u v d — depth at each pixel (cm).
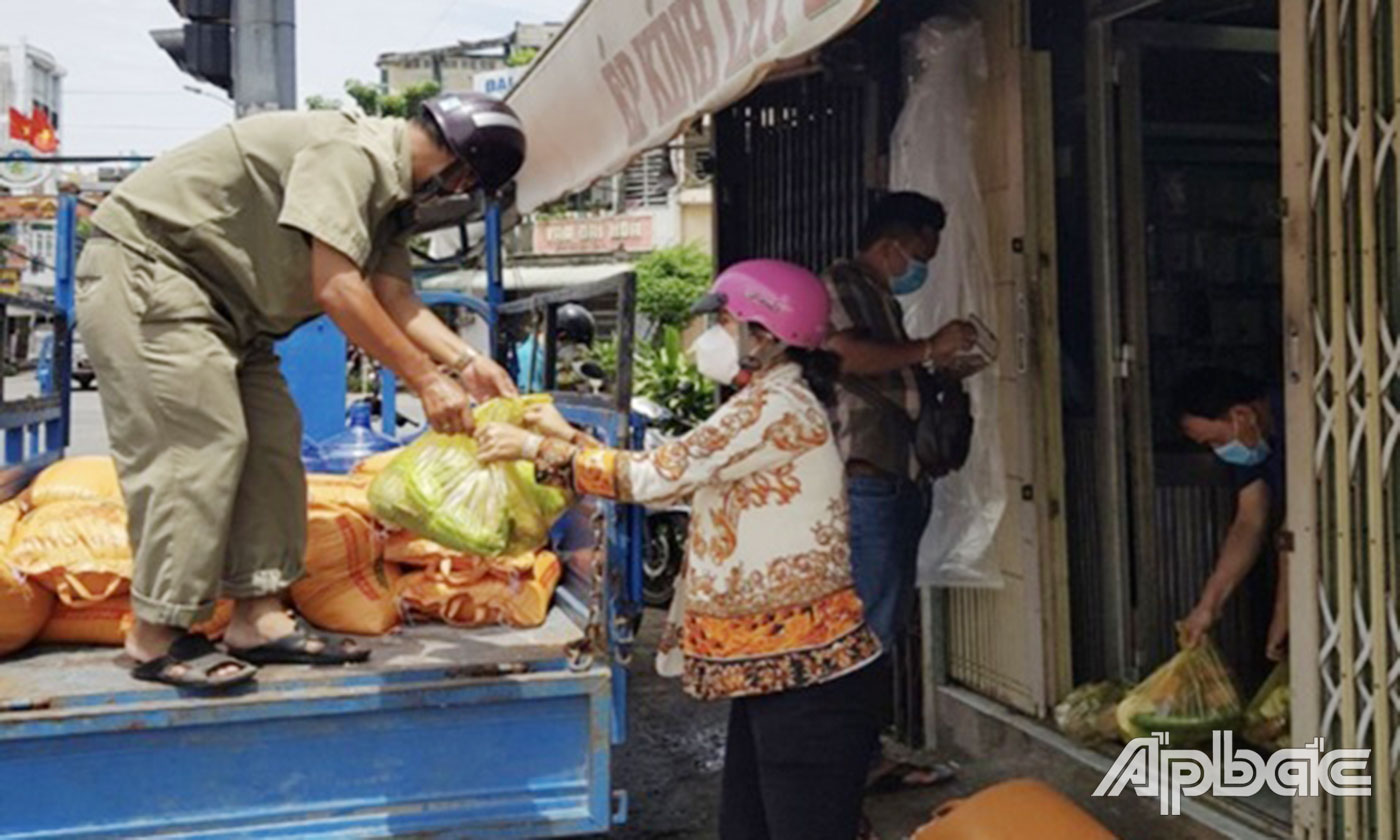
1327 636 303
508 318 500
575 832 273
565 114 498
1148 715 371
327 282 271
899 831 400
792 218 552
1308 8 301
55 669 281
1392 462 285
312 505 321
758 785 302
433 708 267
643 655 650
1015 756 424
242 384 297
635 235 2319
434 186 292
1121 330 434
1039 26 437
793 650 271
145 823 253
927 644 476
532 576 331
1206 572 451
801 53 264
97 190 535
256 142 282
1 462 398
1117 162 434
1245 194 495
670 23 344
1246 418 375
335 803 262
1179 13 444
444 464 281
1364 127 286
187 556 270
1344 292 293
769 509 271
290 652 285
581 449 274
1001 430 434
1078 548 445
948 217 437
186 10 655
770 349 280
